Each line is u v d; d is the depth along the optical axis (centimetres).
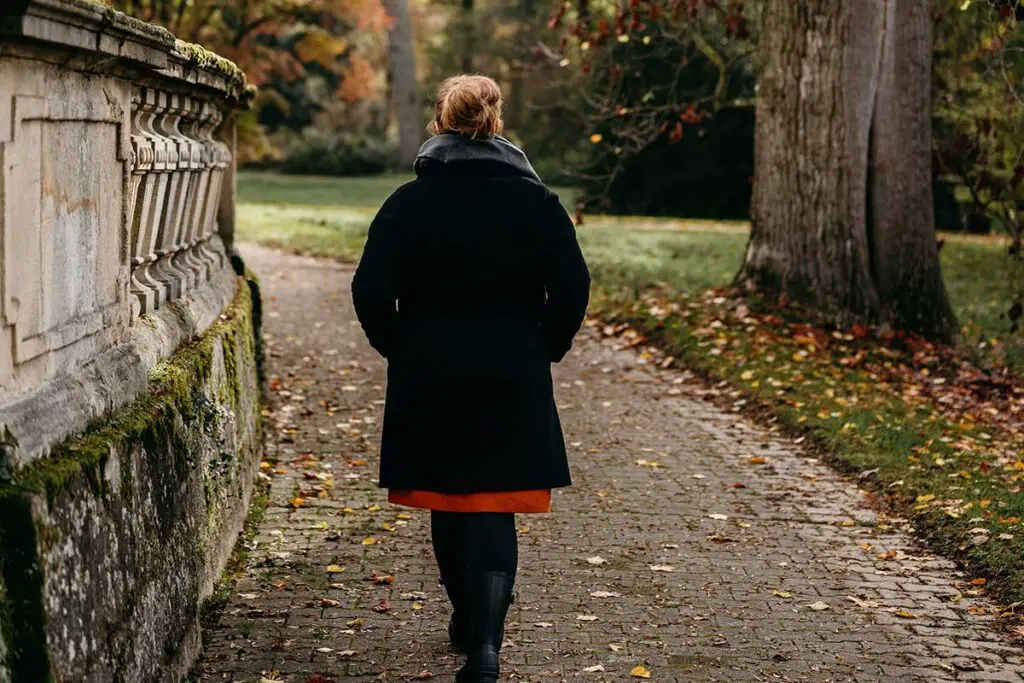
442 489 379
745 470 733
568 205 2853
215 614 459
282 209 2634
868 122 1181
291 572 518
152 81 420
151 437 353
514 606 489
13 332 271
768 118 1218
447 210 383
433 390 379
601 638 456
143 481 342
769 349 1064
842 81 1172
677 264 1669
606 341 1162
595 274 1538
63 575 268
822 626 477
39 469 271
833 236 1188
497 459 378
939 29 1252
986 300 1558
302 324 1188
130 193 383
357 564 532
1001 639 469
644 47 2336
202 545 440
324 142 4247
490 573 374
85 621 282
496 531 380
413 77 4341
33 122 281
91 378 331
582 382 987
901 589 527
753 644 454
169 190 495
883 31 1170
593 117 1516
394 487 382
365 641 443
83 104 321
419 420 381
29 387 286
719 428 845
